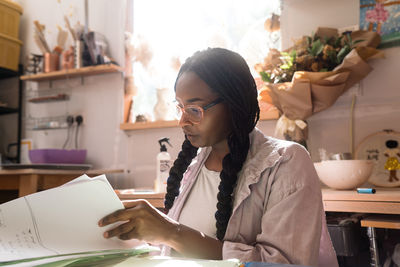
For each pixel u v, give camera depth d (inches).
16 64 133.6
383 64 83.0
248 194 34.6
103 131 120.6
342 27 88.0
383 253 69.4
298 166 34.3
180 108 36.0
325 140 86.9
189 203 41.6
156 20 114.4
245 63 37.9
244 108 36.1
